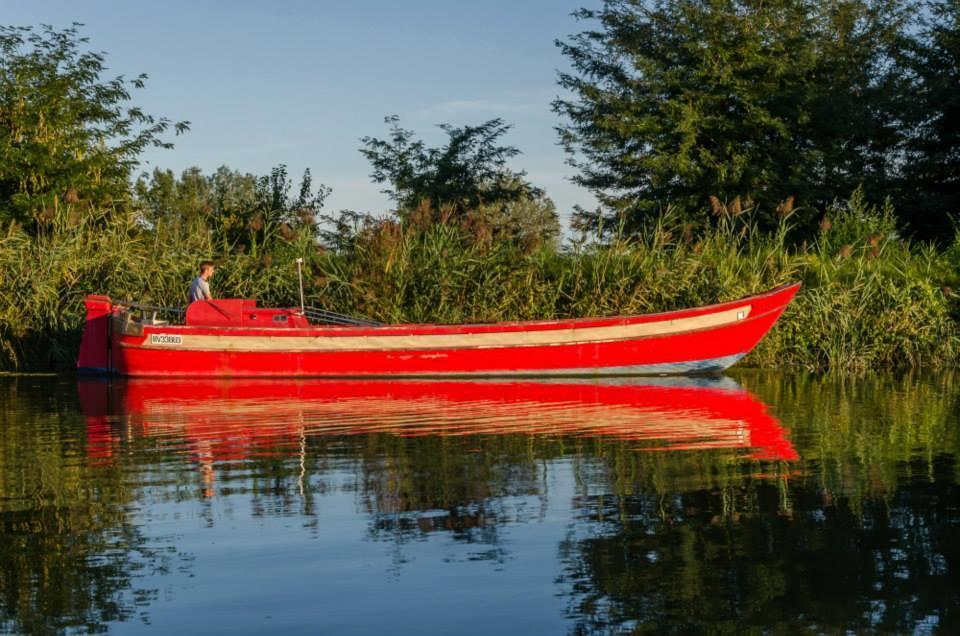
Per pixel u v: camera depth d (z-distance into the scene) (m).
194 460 9.17
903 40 37.75
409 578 5.64
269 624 5.00
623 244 20.53
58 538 6.51
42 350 19.95
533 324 17.52
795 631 4.82
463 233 20.47
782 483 7.94
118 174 27.38
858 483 7.91
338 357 17.66
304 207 27.38
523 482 8.07
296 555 6.09
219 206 26.92
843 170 36.12
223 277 20.67
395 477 8.31
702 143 33.44
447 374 17.56
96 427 11.40
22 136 26.55
